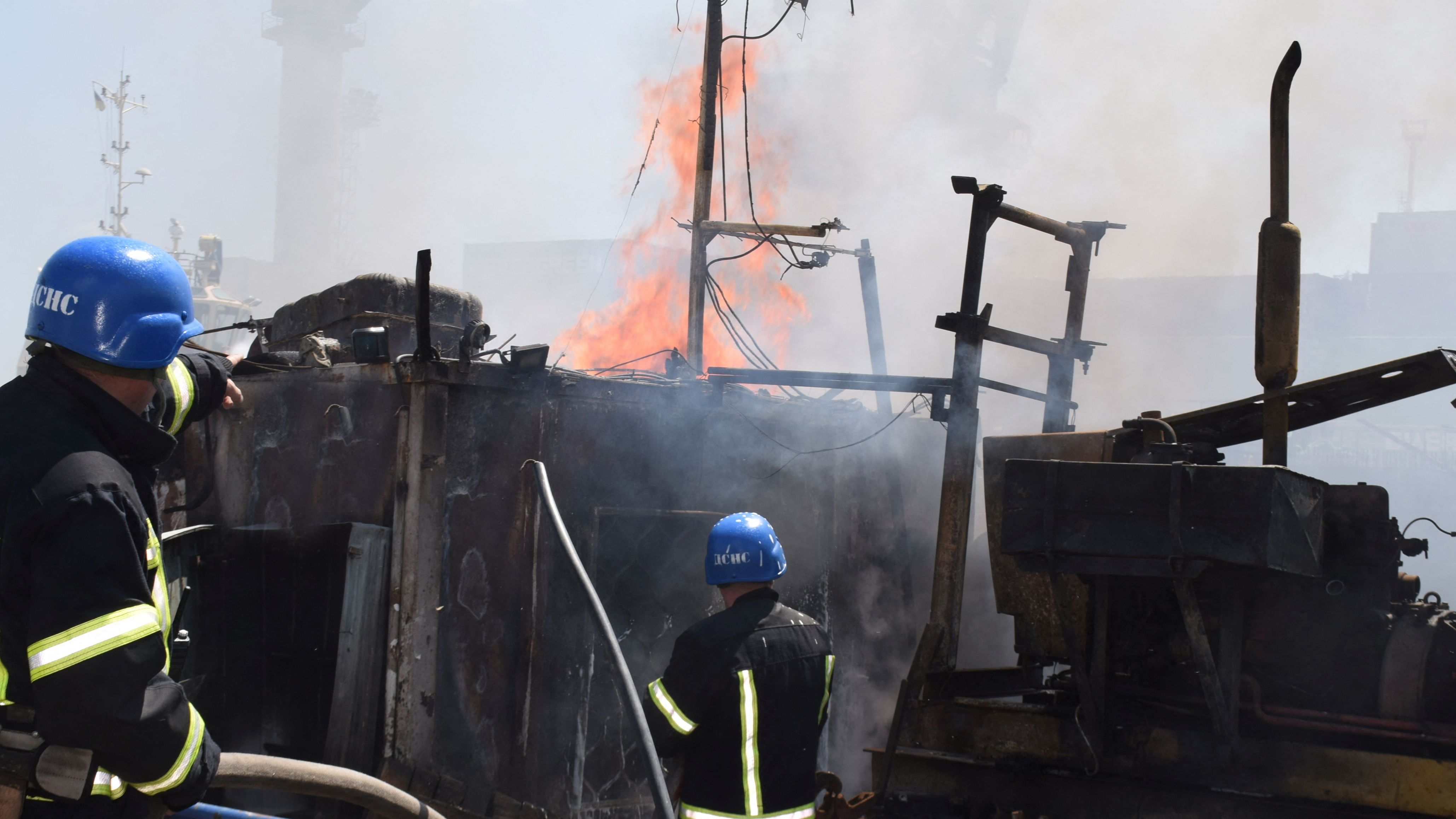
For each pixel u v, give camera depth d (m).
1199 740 5.11
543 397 6.34
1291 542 4.66
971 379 6.33
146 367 2.18
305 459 6.62
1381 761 4.75
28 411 2.07
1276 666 5.21
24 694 2.05
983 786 5.55
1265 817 4.88
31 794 2.05
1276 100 5.51
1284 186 5.50
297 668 6.23
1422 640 4.84
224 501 7.10
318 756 6.05
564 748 6.23
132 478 2.13
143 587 2.03
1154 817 5.08
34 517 1.94
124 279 2.15
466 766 5.93
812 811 3.53
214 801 6.00
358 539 5.81
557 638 6.26
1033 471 5.04
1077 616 5.79
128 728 1.93
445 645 5.91
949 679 6.18
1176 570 4.69
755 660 3.42
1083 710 5.36
